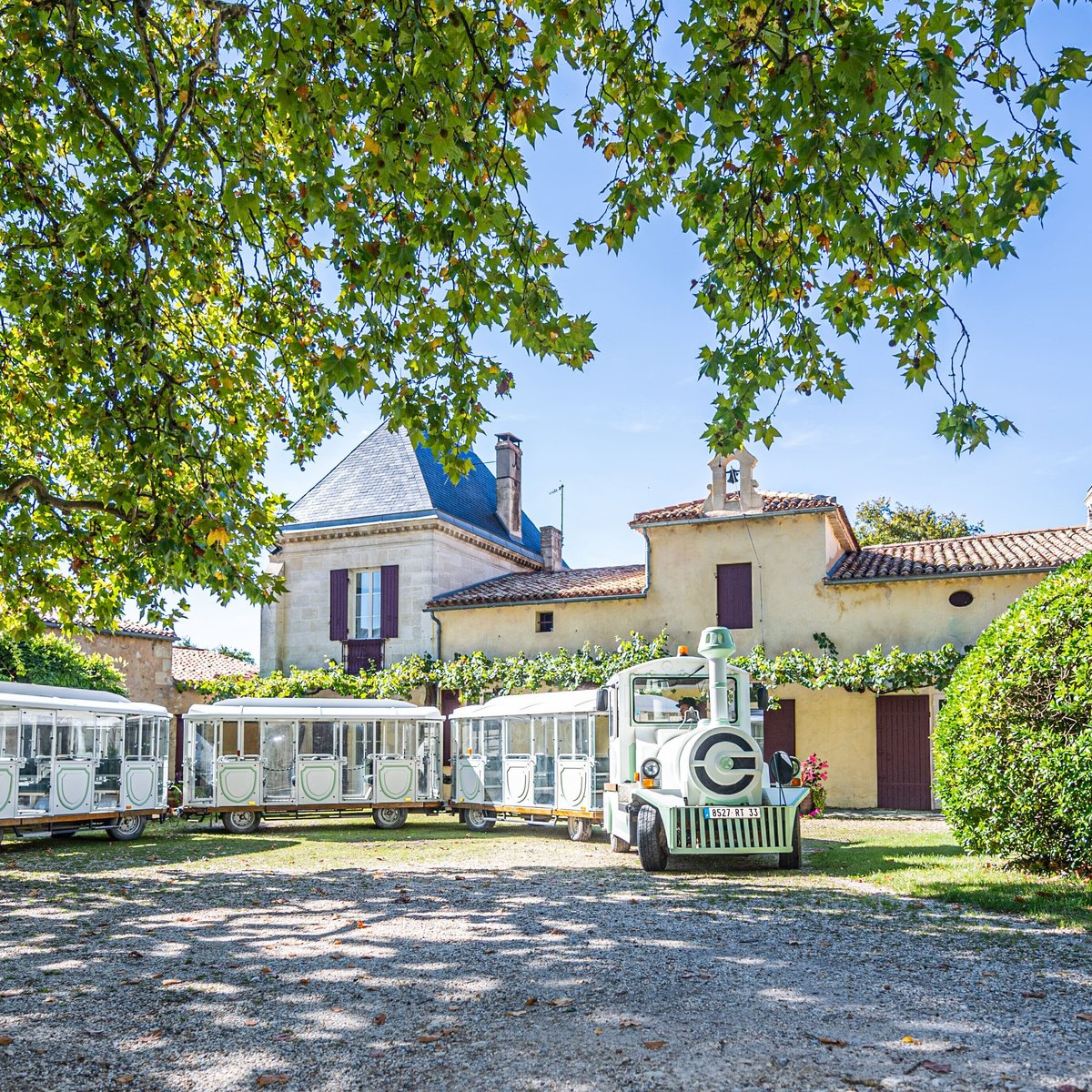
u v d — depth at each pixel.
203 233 9.71
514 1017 5.03
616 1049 4.50
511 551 28.61
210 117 9.30
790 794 11.31
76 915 8.40
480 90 7.65
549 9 6.66
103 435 8.94
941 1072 4.16
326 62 7.34
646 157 7.39
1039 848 9.42
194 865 11.99
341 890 9.63
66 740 15.41
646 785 11.72
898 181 6.71
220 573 9.80
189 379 11.08
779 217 7.48
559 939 6.95
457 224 7.38
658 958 6.31
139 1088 4.18
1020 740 9.52
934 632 20.19
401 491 26.11
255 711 17.66
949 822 10.60
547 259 8.09
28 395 11.20
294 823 19.42
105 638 24.25
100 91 8.57
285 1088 4.14
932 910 8.01
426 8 7.22
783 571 21.61
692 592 22.38
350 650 25.66
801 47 6.20
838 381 7.98
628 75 7.18
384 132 6.88
